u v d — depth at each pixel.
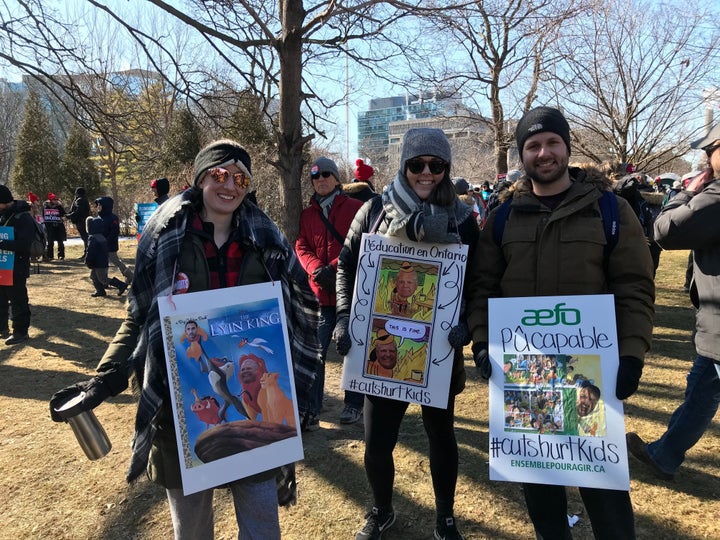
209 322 1.71
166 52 5.44
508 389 1.91
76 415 1.72
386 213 2.24
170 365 1.66
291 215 5.50
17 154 27.58
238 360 1.74
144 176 19.91
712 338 2.59
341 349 2.33
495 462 1.89
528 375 1.90
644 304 1.83
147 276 1.76
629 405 3.99
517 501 2.79
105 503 2.86
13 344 6.10
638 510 2.68
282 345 1.80
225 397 1.71
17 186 29.28
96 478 3.12
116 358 1.74
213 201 1.75
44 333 6.59
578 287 1.88
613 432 1.78
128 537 2.57
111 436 3.69
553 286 1.91
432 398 2.21
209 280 1.77
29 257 6.23
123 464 3.29
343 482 3.02
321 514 2.71
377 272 2.30
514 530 2.54
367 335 2.30
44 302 8.55
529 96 12.72
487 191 13.95
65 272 12.12
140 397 1.73
